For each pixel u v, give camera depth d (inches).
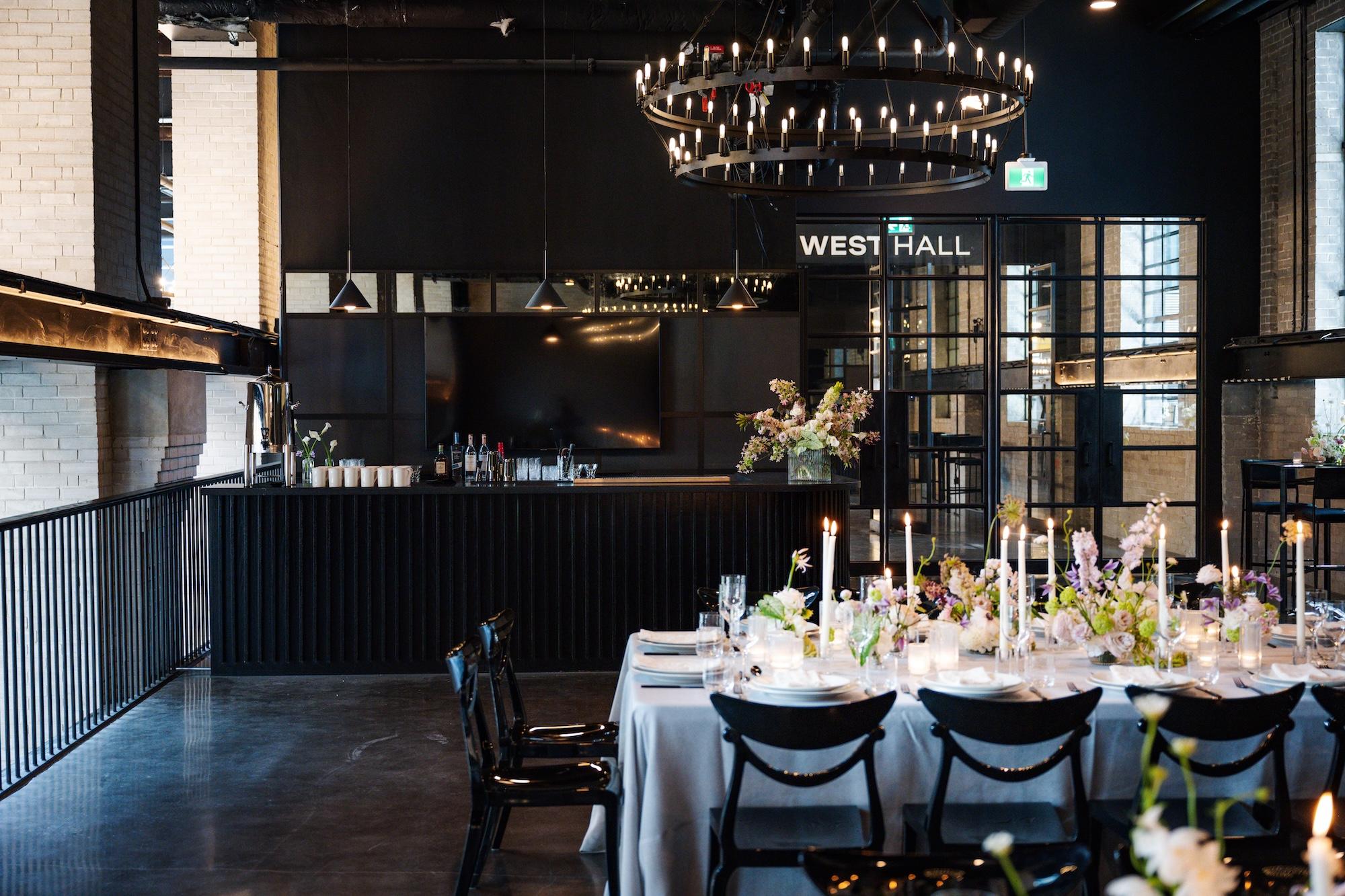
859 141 234.4
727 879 128.8
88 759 222.8
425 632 297.4
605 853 164.9
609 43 421.7
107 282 304.3
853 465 441.1
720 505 303.4
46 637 223.0
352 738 237.3
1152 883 51.8
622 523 300.8
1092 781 144.8
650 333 425.1
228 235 423.2
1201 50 439.5
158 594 286.8
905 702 145.5
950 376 443.5
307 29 416.2
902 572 440.5
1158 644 154.2
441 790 203.9
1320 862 50.1
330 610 295.4
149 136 337.7
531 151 422.3
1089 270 446.0
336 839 179.8
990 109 423.2
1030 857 104.8
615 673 299.6
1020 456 445.7
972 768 131.2
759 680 149.9
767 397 431.2
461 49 420.2
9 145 293.0
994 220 441.7
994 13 368.2
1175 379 447.8
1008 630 158.7
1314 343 387.9
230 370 380.2
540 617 299.4
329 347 422.0
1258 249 443.2
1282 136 428.5
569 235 424.2
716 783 142.1
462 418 421.7
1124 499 447.8
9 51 293.0
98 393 303.6
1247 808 140.5
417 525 296.7
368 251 420.5
